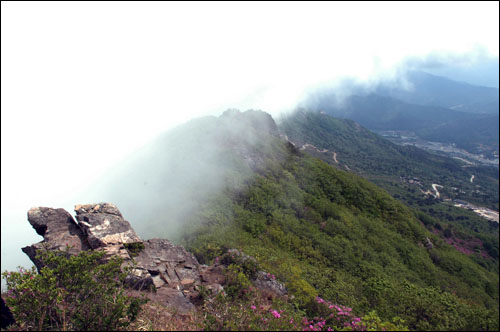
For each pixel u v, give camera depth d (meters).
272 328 9.26
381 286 20.95
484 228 123.38
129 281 11.46
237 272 14.06
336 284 21.67
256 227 41.09
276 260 28.84
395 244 51.47
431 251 56.75
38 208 13.91
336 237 45.56
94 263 8.79
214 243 30.34
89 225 13.25
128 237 13.57
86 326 7.80
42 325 7.57
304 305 12.59
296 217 49.44
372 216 60.66
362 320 10.93
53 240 12.67
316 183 63.41
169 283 12.45
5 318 7.70
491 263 77.12
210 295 11.39
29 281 7.44
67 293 7.81
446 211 140.88
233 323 8.82
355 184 67.12
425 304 18.08
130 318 8.50
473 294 45.84
